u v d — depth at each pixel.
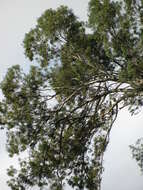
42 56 21.83
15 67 22.38
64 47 21.33
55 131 22.59
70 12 21.02
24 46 21.77
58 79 21.59
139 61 18.59
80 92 21.97
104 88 21.38
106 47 18.42
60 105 22.33
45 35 21.30
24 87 22.27
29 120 22.22
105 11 18.55
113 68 20.41
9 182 22.56
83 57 21.06
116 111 22.03
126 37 18.53
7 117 22.23
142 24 18.98
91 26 19.44
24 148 22.44
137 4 19.05
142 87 19.53
